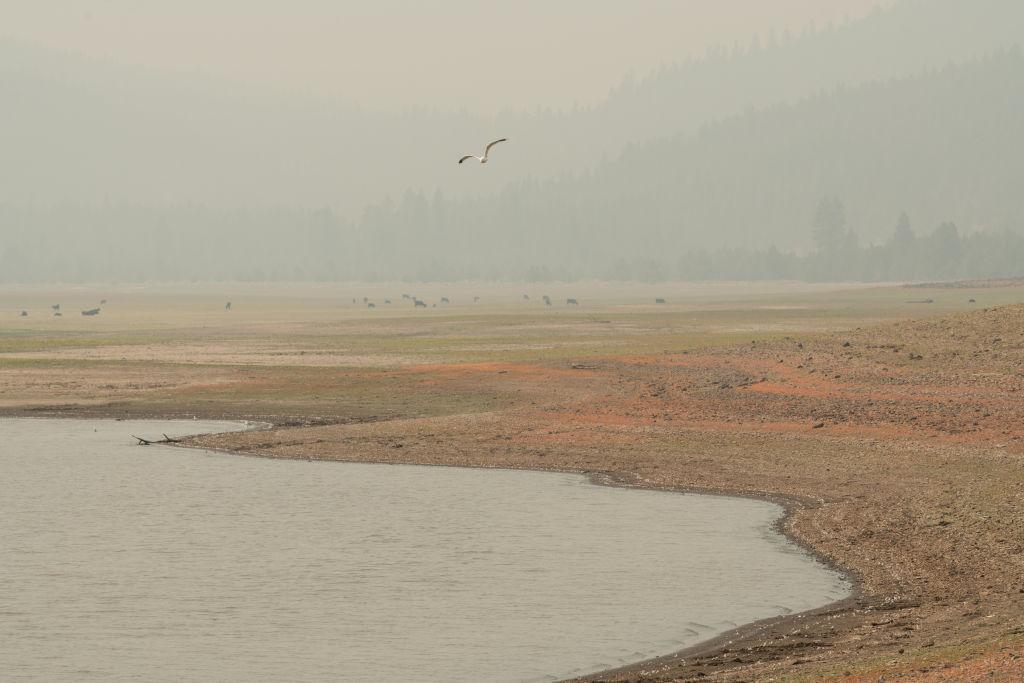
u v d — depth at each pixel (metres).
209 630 58.38
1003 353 148.50
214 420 136.75
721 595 64.25
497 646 55.69
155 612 61.31
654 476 101.44
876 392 134.38
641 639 56.50
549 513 86.62
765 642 54.50
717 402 132.38
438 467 107.19
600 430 121.69
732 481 98.56
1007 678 40.66
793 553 73.81
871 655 48.94
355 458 111.69
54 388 163.62
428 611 61.50
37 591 65.44
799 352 165.50
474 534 79.62
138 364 194.00
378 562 71.75
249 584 66.88
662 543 76.75
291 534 79.50
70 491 95.25
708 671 49.47
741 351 174.38
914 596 62.47
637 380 156.75
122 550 75.00
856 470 99.69
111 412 143.50
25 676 51.69
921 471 96.62
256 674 52.03
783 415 124.00
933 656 46.41
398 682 50.91
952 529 75.19
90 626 59.06
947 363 147.62
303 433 125.62
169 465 108.19
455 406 143.25
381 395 152.88
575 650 54.94
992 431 109.94
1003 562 66.50
